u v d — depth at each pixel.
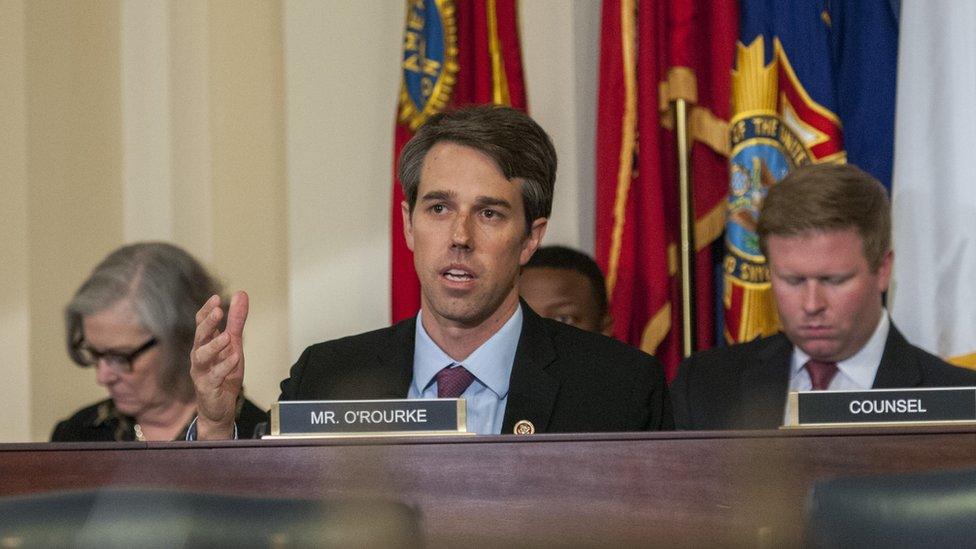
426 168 4.64
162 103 10.09
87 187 9.96
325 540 2.96
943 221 7.96
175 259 6.04
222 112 10.11
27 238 9.64
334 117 9.89
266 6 10.17
